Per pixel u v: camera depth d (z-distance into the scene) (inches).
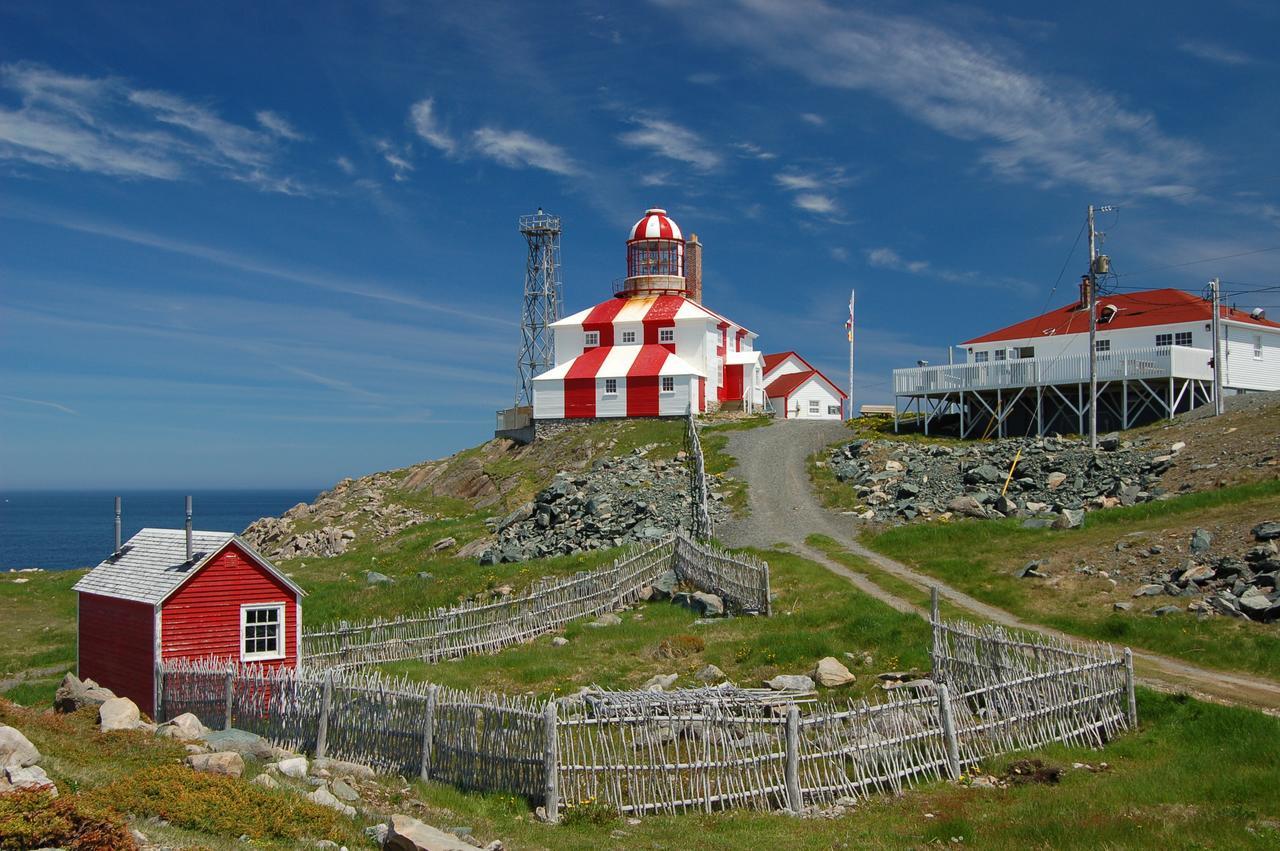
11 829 448.8
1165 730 806.5
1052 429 2229.3
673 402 2738.7
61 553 5969.5
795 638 1087.6
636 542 1669.5
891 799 709.9
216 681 937.5
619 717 719.7
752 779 708.0
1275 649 955.3
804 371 3405.5
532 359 3385.8
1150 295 2443.4
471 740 728.3
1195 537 1219.2
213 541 1120.2
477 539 1991.9
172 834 530.3
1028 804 675.4
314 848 544.1
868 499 1828.2
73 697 945.5
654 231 3275.1
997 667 861.2
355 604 1553.9
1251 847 575.8
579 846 608.4
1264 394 2030.0
